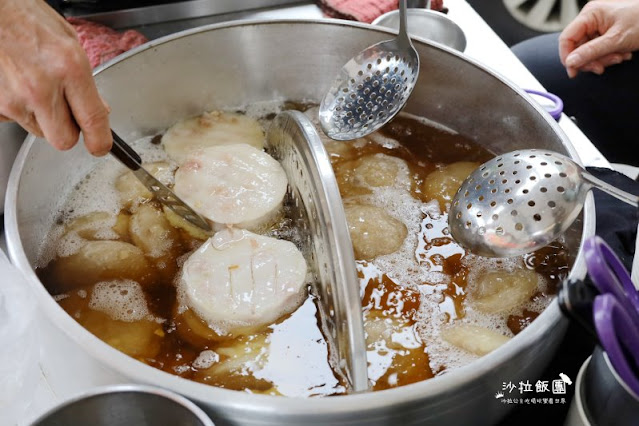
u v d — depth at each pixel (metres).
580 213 0.56
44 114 0.49
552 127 0.63
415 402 0.41
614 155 1.00
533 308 0.57
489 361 0.43
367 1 0.86
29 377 0.51
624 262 0.59
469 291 0.58
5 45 0.47
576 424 0.47
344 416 0.41
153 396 0.41
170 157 0.72
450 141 0.74
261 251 0.59
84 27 0.81
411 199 0.67
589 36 0.94
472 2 1.32
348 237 0.49
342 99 0.71
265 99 0.79
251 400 0.41
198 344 0.54
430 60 0.72
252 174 0.66
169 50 0.70
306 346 0.54
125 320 0.56
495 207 0.57
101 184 0.68
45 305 0.46
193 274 0.57
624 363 0.39
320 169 0.52
